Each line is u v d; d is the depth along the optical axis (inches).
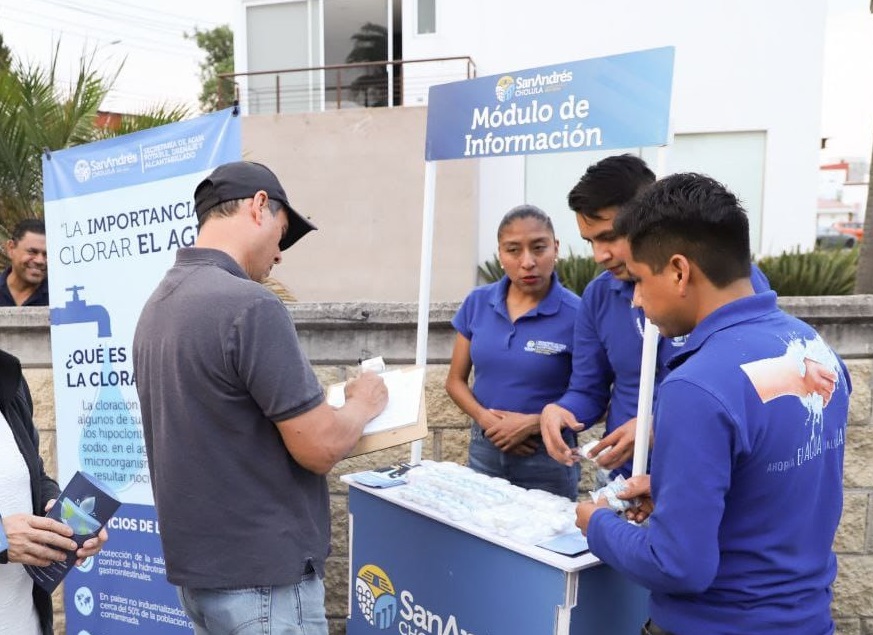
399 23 387.2
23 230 139.3
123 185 90.5
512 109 76.5
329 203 348.2
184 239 87.2
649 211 46.1
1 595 57.9
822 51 306.0
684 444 41.1
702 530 40.5
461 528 62.9
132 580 95.0
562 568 53.9
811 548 45.3
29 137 183.6
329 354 101.6
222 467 55.0
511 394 88.7
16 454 61.1
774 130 313.4
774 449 42.1
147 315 58.4
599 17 323.3
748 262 45.9
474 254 339.3
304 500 58.2
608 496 52.8
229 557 55.6
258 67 404.2
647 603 60.2
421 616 69.2
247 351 52.6
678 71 317.7
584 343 79.9
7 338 107.0
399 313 100.1
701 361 42.9
